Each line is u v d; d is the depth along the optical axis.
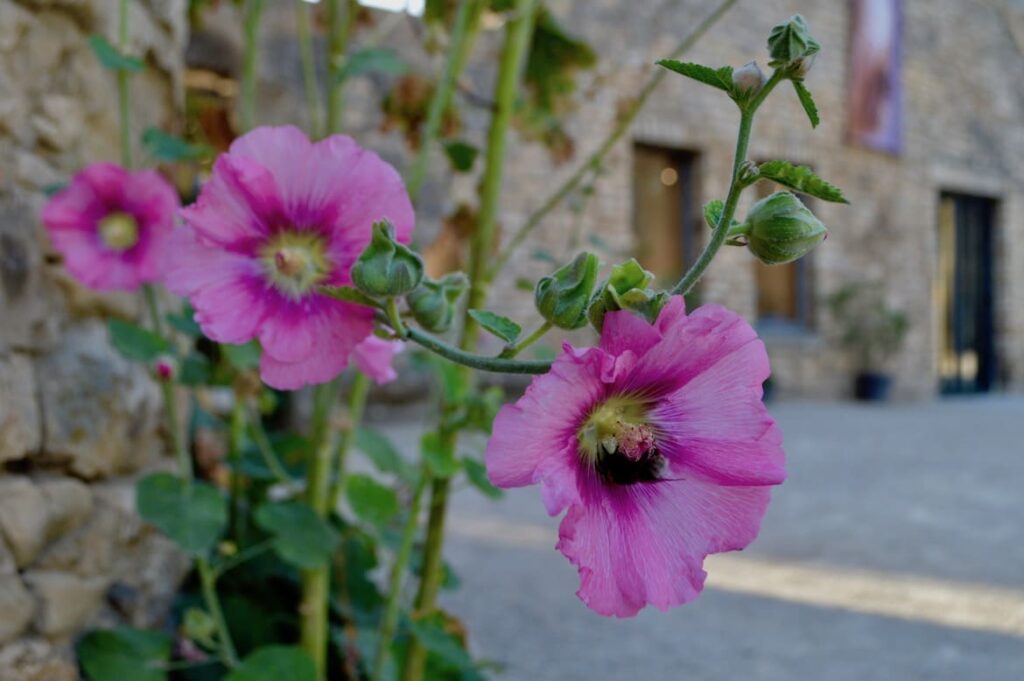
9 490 0.73
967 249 6.68
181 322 0.80
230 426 1.07
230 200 0.48
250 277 0.49
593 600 0.39
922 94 6.07
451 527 2.03
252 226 0.49
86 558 0.81
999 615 1.45
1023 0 6.75
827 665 1.23
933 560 1.80
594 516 0.40
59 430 0.80
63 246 0.74
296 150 0.49
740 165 0.41
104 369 0.87
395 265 0.43
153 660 0.79
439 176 3.15
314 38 3.33
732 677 1.18
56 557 0.78
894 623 1.41
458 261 1.13
